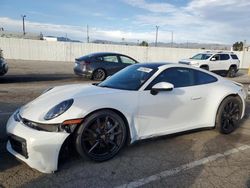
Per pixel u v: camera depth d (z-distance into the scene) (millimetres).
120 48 30891
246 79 17547
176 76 4570
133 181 3264
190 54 33719
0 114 5895
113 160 3803
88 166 3594
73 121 3414
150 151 4164
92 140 3615
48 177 3287
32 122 3416
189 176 3422
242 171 3596
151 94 4129
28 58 28062
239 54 34500
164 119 4285
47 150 3264
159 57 32531
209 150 4301
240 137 5000
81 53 29766
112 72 13039
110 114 3709
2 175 3301
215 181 3314
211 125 4934
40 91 9109
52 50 28656
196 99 4633
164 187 3148
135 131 3980
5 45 27094
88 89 4102
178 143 4547
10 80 11789
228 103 5059
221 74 19406
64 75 14711
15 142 3471
